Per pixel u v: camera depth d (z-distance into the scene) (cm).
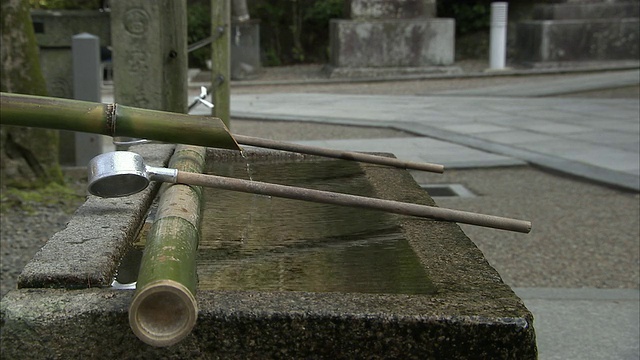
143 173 161
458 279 158
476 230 527
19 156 572
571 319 362
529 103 1182
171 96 499
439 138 891
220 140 150
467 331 131
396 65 1656
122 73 484
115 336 131
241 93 1434
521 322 132
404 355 132
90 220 181
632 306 380
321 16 2070
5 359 130
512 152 795
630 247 486
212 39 532
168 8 488
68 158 688
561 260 461
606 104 1144
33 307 131
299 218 224
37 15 676
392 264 174
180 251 137
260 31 2112
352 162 284
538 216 563
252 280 171
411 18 1662
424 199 231
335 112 1134
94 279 142
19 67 558
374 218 217
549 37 1630
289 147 229
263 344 131
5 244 467
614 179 661
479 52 1945
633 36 1652
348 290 163
